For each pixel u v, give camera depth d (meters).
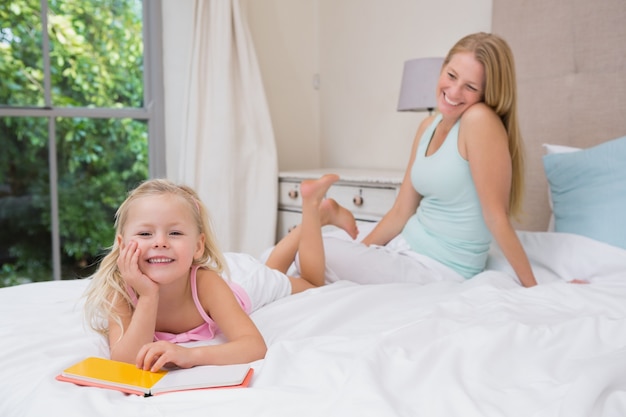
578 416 0.74
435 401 0.82
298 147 3.66
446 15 2.95
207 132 3.04
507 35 2.48
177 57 3.16
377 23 3.30
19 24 2.85
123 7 3.11
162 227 1.16
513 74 1.80
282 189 3.18
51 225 3.03
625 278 1.62
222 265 1.34
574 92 2.26
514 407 0.82
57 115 2.95
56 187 3.00
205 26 3.04
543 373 0.93
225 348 1.07
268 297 1.52
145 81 3.20
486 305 1.33
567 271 1.77
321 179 1.69
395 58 3.22
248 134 3.11
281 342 1.07
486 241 1.90
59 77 2.98
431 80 2.62
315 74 3.71
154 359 1.01
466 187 1.85
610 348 1.03
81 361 1.02
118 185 3.19
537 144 2.39
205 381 0.91
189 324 1.29
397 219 2.11
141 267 1.15
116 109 3.11
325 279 1.82
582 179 1.90
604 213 1.79
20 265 2.98
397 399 0.82
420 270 1.86
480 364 0.94
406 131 3.20
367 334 1.17
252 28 3.36
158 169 3.23
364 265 1.82
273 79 3.49
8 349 1.09
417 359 0.93
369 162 3.44
